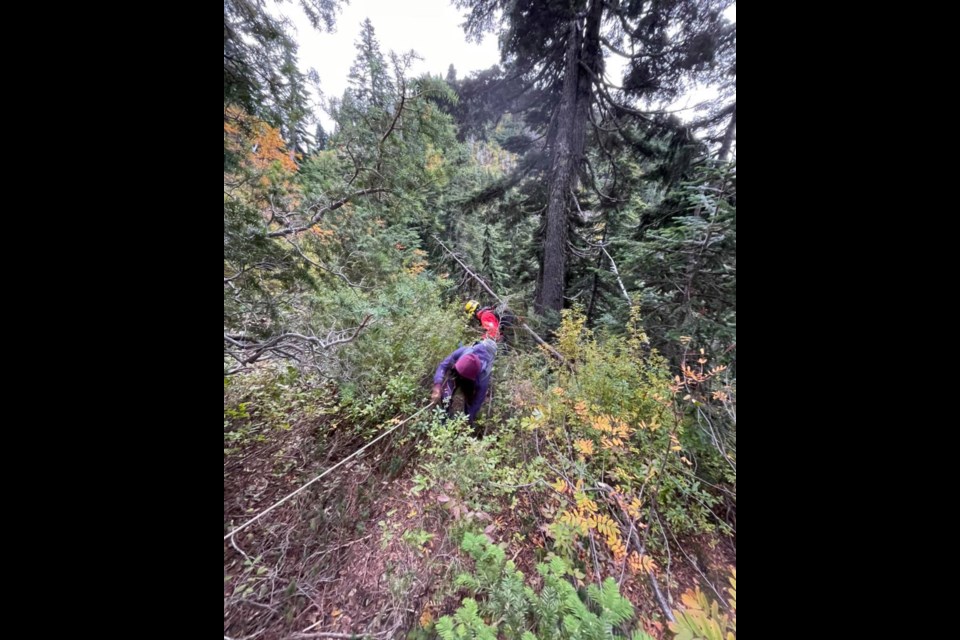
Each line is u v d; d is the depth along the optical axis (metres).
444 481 2.23
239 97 2.10
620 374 2.94
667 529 2.05
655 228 3.90
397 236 3.41
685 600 1.30
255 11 2.09
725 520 2.10
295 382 2.86
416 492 2.15
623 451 2.29
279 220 2.50
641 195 5.21
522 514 2.21
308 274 2.67
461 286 7.00
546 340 5.24
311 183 2.63
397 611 1.59
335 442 2.66
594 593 1.34
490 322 4.36
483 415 3.52
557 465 2.51
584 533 1.76
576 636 1.19
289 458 2.35
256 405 2.53
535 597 1.42
